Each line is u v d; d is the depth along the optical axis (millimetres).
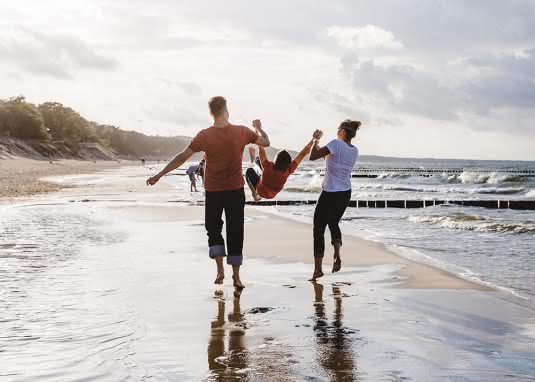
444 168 128125
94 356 3676
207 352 3756
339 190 6590
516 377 3281
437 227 12398
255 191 6445
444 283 6117
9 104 169750
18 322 4469
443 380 3234
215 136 5785
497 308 4984
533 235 10633
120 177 54594
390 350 3793
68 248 8586
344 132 6785
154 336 4121
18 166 92500
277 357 3650
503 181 48188
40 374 3354
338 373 3354
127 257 7785
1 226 11617
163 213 15367
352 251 8609
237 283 5867
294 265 7395
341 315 4730
